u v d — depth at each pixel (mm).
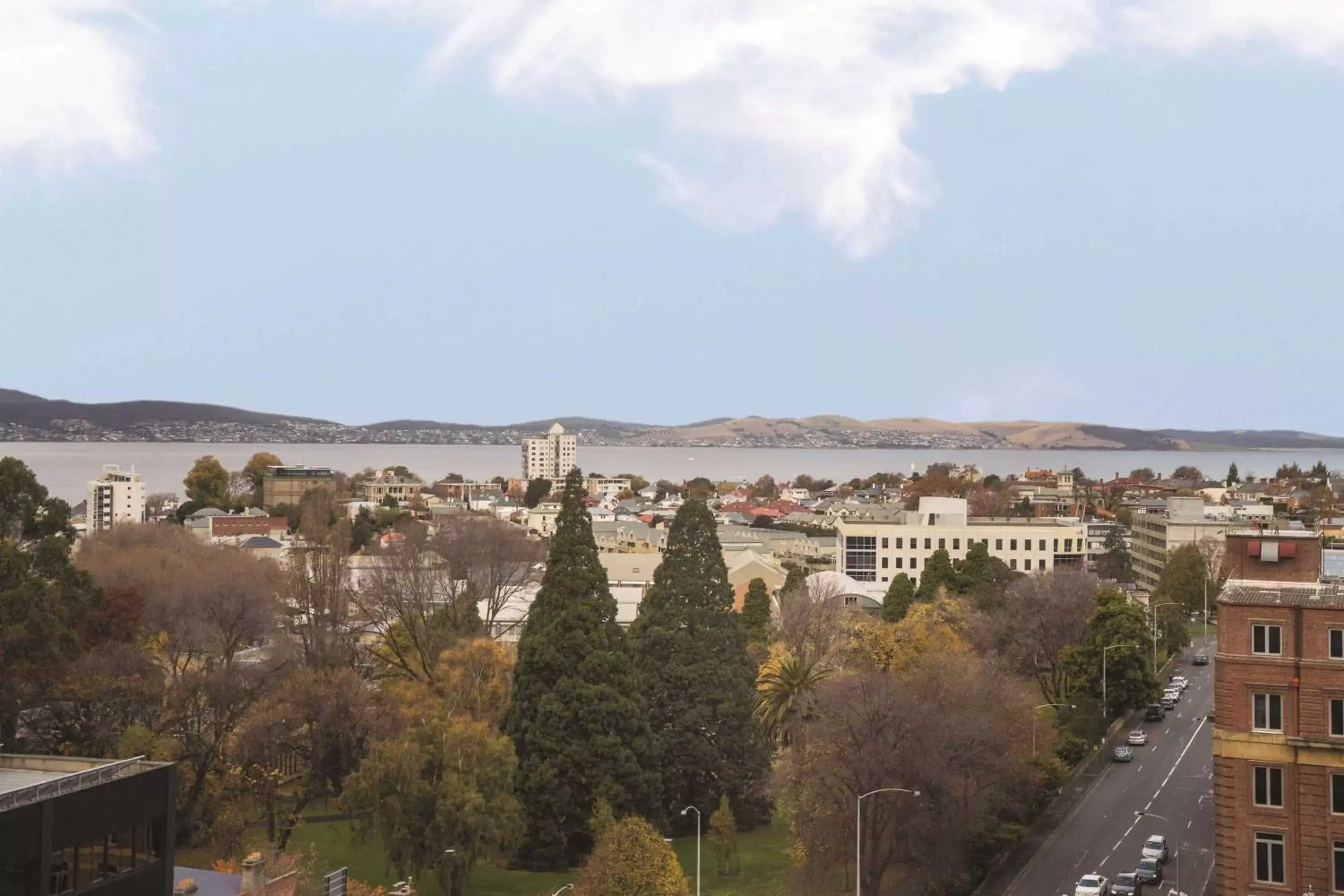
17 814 55125
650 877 89875
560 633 115625
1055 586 174250
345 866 106938
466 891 103188
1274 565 81750
